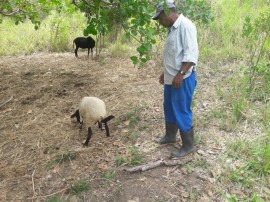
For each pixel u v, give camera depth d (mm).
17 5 7328
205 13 6875
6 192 3814
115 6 4836
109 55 8258
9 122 5270
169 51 3727
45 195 3754
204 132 4680
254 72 5848
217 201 3535
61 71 7340
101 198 3670
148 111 5340
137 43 8781
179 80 3635
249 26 6246
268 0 9305
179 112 3951
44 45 9586
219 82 6113
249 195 3594
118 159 4176
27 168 4195
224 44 7570
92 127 5000
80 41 7973
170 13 3594
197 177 3875
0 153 4523
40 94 6203
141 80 6551
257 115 4918
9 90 6449
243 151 4203
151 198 3633
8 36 10227
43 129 5012
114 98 5848
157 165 4066
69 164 4223
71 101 5852
